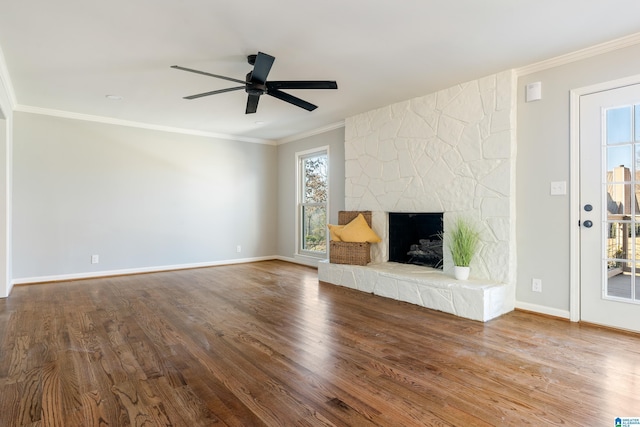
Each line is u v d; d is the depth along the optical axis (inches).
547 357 96.6
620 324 116.3
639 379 84.1
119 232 218.1
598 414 70.1
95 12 96.0
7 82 145.6
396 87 156.7
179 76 143.3
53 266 197.8
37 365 91.9
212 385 81.7
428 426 66.2
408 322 126.8
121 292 173.0
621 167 116.2
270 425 66.6
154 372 88.1
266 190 282.5
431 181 164.2
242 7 94.0
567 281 127.3
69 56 124.1
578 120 124.2
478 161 146.8
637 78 111.8
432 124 164.1
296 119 215.3
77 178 204.1
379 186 189.9
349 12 96.8
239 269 240.2
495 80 141.4
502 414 70.1
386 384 82.0
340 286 185.9
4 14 96.4
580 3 92.4
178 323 126.0
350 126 207.9
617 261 117.2
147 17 98.8
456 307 134.6
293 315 135.6
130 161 221.5
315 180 254.1
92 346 104.7
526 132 136.8
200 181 249.6
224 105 184.4
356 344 106.3
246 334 114.9
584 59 122.5
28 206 190.4
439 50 121.0
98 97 171.3
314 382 83.0
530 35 110.3
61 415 69.6
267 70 111.7
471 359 95.6
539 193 133.6
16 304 150.5
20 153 187.6
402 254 185.0
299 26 104.3
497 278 141.2
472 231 148.1
